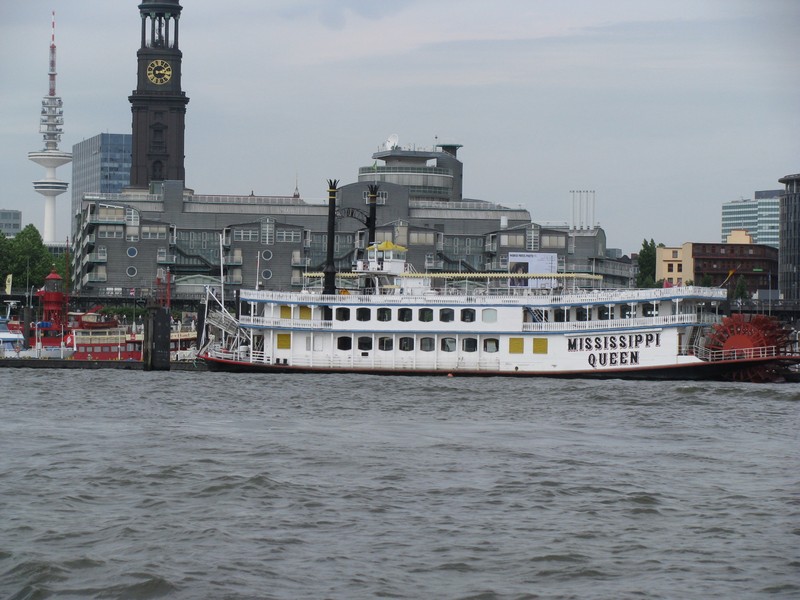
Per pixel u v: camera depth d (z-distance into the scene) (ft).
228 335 585.22
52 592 193.57
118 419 372.58
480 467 288.71
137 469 280.92
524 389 466.29
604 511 245.65
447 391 458.91
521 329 519.19
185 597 190.80
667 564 209.97
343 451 308.19
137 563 206.08
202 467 284.82
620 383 491.72
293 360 537.65
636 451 315.58
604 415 390.63
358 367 532.32
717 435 347.36
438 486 265.95
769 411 404.36
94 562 207.10
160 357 571.69
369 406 410.52
